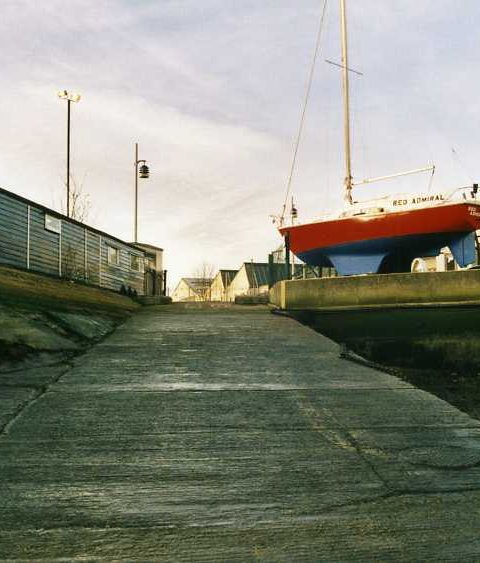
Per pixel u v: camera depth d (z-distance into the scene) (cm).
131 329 1038
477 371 716
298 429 464
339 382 632
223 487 346
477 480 361
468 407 541
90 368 681
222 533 288
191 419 487
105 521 299
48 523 296
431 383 645
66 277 1698
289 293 1254
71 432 445
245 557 264
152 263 2698
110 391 574
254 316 1246
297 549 273
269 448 418
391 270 1911
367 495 337
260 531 290
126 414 497
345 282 1162
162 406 525
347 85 2353
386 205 1870
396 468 380
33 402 525
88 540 278
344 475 367
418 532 291
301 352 817
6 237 1398
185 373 670
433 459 398
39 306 948
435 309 1040
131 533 286
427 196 1809
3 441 420
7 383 584
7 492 333
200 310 1423
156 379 634
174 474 365
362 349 886
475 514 313
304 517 307
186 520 301
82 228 1858
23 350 705
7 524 293
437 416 504
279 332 1002
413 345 873
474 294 1073
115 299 1634
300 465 384
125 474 364
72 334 868
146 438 436
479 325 989
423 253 1881
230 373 673
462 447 423
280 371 689
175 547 273
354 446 424
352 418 496
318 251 1983
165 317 1244
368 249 1877
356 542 280
